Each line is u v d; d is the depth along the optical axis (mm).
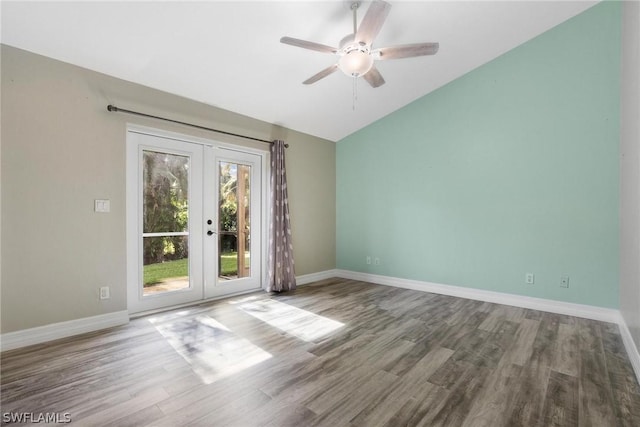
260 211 4246
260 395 1784
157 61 2791
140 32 2434
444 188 4094
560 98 3266
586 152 3127
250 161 4113
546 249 3355
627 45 2584
